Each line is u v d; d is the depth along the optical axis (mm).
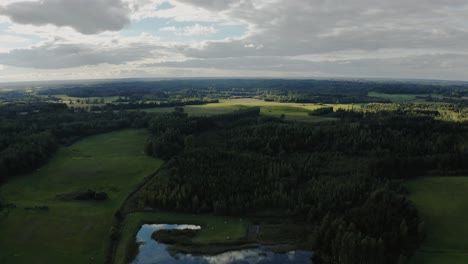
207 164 121938
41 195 110375
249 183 109875
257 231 91500
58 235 86938
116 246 84625
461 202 98812
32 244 82250
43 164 136750
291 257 80188
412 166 122500
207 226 94062
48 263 75562
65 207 101688
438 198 102125
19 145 135250
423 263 74062
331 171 119062
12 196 108812
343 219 86812
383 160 121000
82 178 123562
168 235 88875
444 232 85188
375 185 107250
